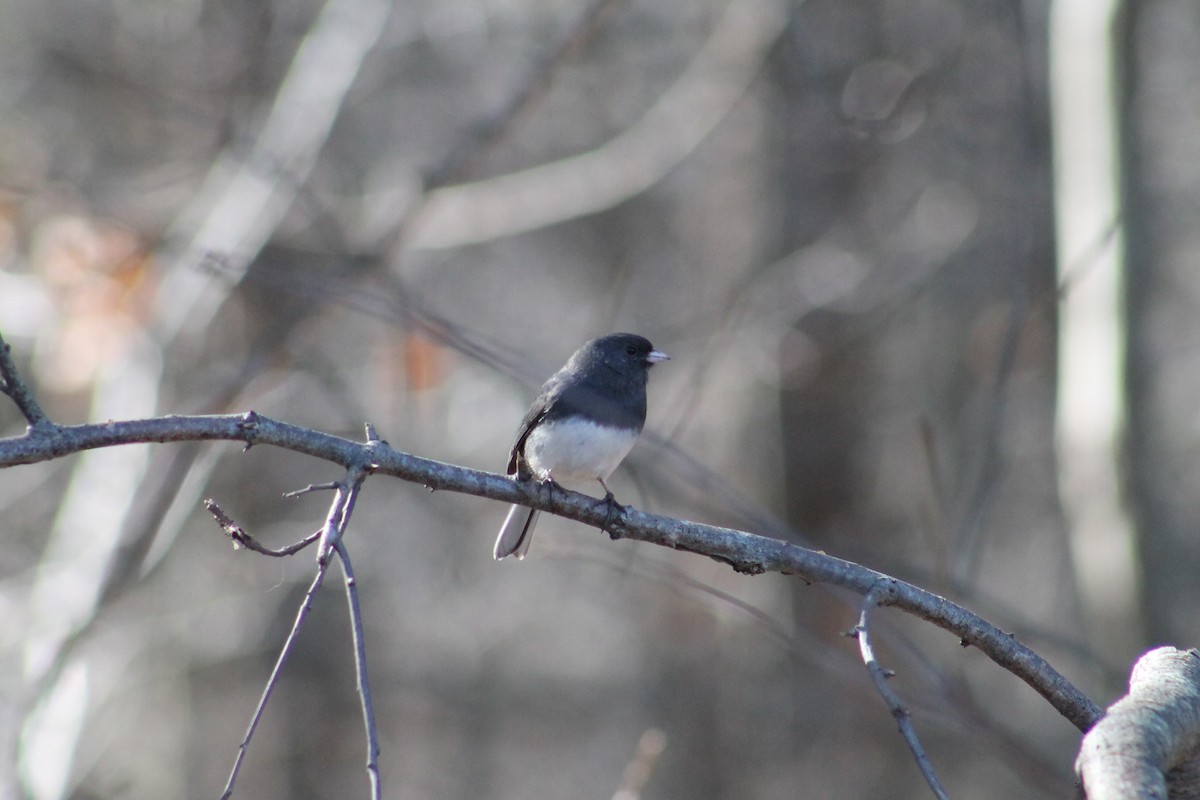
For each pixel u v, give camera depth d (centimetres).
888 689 375
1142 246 999
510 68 1667
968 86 1557
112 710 1574
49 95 1623
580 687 2070
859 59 1439
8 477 1470
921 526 1501
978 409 1620
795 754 1338
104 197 1180
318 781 1778
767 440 1362
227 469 1592
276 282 876
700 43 1611
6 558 1491
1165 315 1894
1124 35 1004
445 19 1528
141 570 1102
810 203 1362
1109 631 998
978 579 2025
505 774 2033
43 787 1027
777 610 1296
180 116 1355
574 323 1794
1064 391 1034
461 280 1867
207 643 1625
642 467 925
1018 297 895
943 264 1530
